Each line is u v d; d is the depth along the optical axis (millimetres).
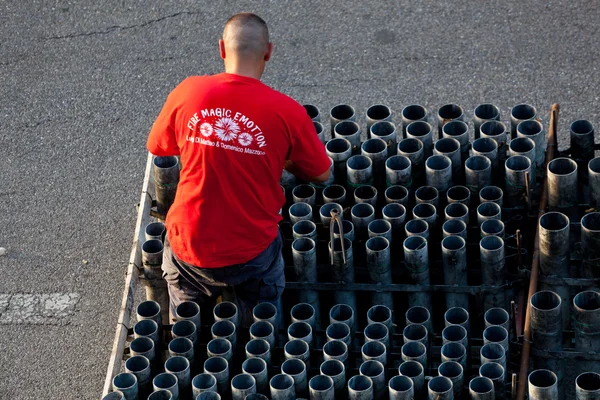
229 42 8023
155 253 9180
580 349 8070
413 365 7781
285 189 9688
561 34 15398
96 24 16922
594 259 8367
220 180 7973
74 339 11219
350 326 8391
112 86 15531
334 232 8945
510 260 8992
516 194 9188
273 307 8531
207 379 7824
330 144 9719
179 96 8086
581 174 9508
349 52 15617
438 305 9219
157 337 8414
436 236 9289
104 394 8156
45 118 15008
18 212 13195
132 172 13734
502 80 14664
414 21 16109
